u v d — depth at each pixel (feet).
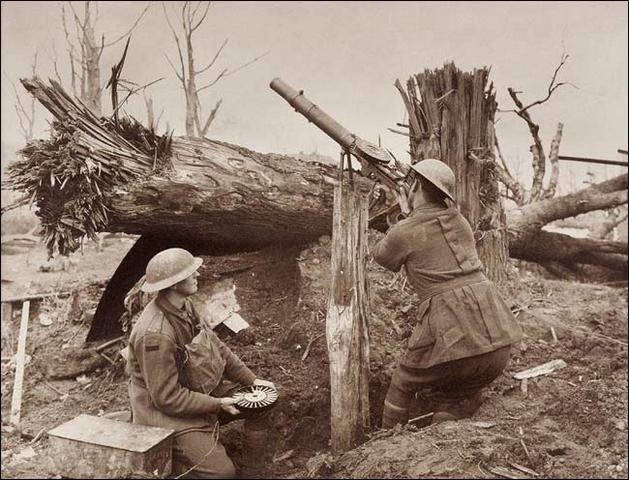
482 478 8.36
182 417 9.48
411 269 10.59
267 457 11.00
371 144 11.18
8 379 15.21
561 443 9.96
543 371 12.65
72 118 11.46
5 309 18.37
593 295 18.24
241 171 13.53
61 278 22.06
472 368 10.07
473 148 14.33
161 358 9.27
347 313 10.66
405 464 8.70
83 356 15.21
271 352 13.38
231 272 15.38
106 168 11.56
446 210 10.67
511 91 17.99
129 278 14.62
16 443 12.47
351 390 10.63
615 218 26.35
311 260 15.70
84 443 8.82
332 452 10.63
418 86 14.47
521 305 15.62
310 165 15.28
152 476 8.66
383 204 15.05
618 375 12.48
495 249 14.99
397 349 13.32
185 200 12.59
